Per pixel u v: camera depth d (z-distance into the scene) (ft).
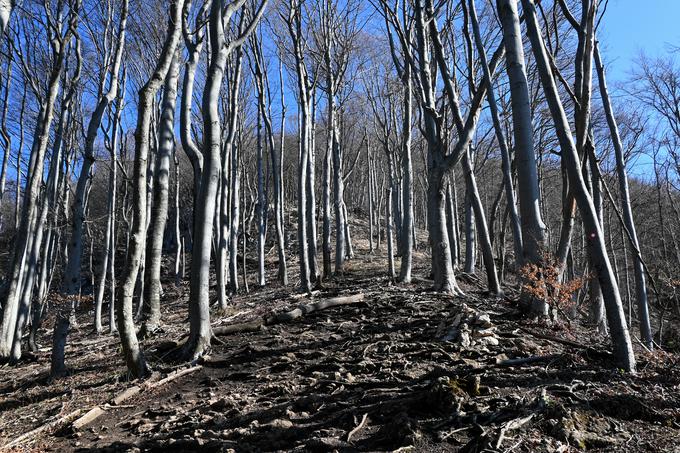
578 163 17.71
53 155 44.75
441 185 35.27
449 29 48.47
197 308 24.99
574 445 11.87
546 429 12.61
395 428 13.15
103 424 17.71
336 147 61.87
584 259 59.82
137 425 16.93
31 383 26.63
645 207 83.97
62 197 54.70
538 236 23.89
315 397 16.53
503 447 11.56
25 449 15.87
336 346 24.38
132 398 20.02
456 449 12.12
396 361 19.92
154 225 34.06
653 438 12.29
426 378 17.53
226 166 47.19
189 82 30.50
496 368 17.98
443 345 21.47
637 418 13.57
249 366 22.62
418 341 23.24
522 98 23.30
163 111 30.37
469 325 23.34
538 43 18.66
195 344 24.75
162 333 33.83
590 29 25.00
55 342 26.78
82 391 22.07
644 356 19.17
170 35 22.21
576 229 69.51
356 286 47.42
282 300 43.57
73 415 18.30
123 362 26.89
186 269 88.69
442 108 45.70
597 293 28.96
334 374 18.99
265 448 13.39
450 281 35.47
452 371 17.60
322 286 48.52
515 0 23.27
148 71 53.21
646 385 15.78
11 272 34.81
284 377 20.34
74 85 41.57
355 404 15.66
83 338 44.47
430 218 36.06
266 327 29.94
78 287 32.63
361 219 120.98
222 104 59.82
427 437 12.76
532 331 22.77
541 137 62.80
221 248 45.16
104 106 33.06
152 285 34.42
